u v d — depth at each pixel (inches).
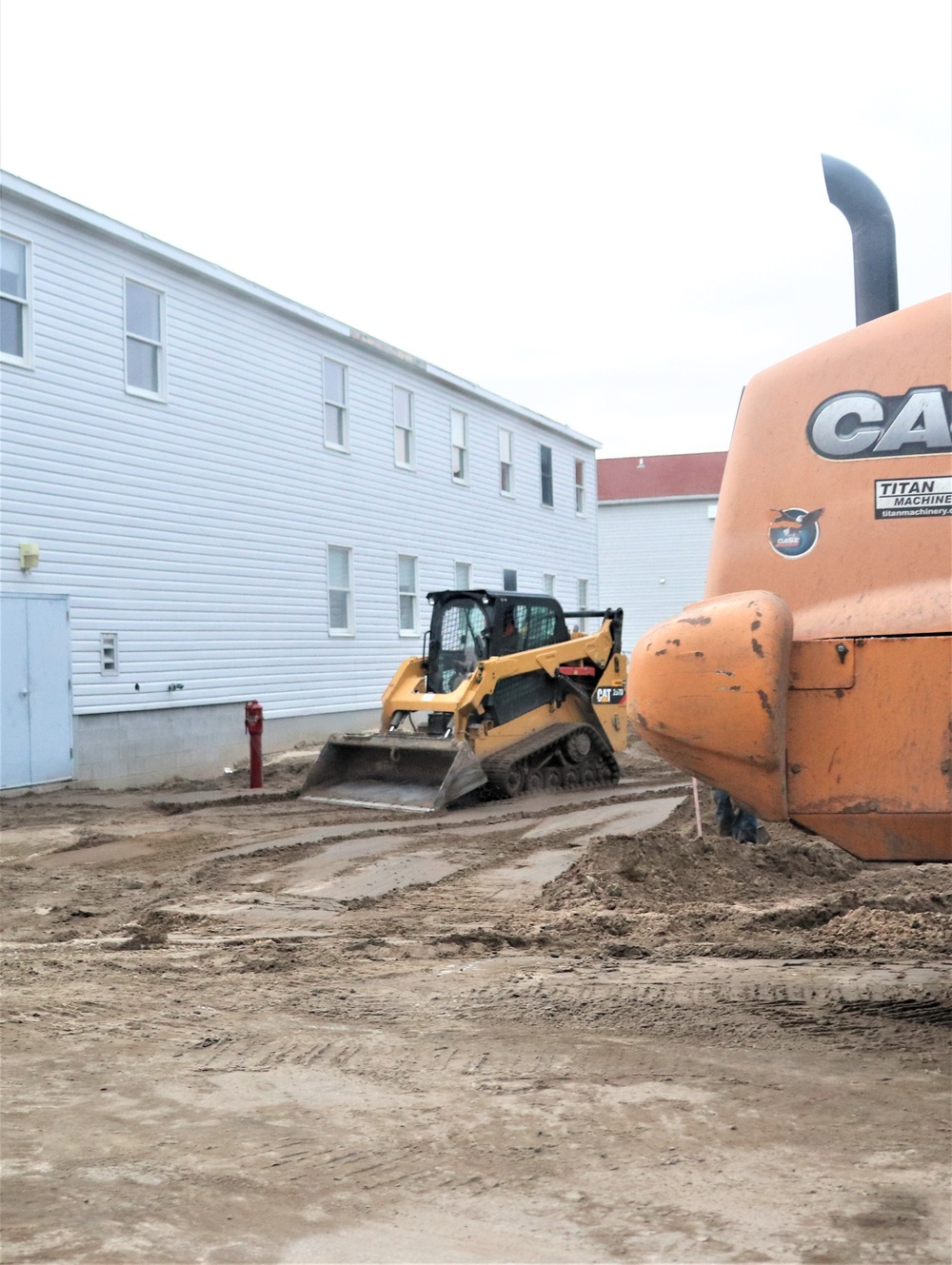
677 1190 135.9
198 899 337.4
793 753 161.3
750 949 260.1
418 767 552.4
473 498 1090.1
